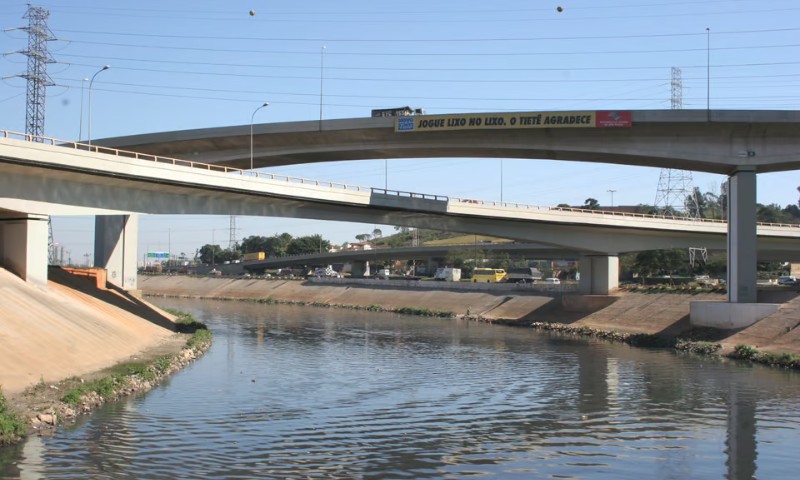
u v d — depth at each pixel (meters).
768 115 69.38
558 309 103.56
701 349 66.69
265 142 87.12
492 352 65.81
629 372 53.69
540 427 35.66
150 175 57.09
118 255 85.62
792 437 34.25
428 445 31.84
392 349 67.12
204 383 45.12
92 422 33.31
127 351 51.25
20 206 52.88
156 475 26.38
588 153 77.44
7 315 43.62
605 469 28.81
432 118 79.69
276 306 138.12
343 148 85.75
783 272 166.75
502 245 166.75
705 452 31.52
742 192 72.81
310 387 45.34
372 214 84.88
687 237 106.06
